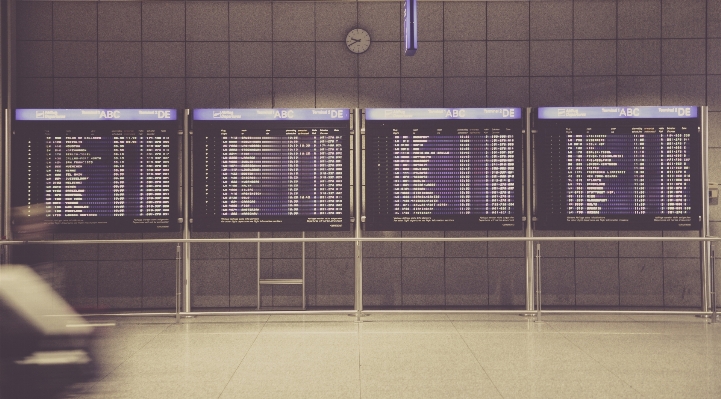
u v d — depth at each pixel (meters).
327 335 5.56
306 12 7.15
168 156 6.50
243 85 7.14
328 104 7.16
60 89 7.07
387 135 6.51
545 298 7.17
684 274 7.12
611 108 6.45
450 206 6.50
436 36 7.15
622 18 7.14
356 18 7.15
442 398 3.79
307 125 6.52
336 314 6.62
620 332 5.64
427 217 6.50
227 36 7.14
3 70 6.82
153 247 7.14
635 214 6.44
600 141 6.45
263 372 4.38
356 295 6.22
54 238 7.01
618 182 6.44
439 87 7.15
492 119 6.48
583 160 6.46
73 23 7.08
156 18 7.11
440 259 7.17
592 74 7.14
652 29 7.15
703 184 6.39
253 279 7.16
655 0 7.14
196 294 7.14
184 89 7.12
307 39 7.15
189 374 4.34
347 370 4.42
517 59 7.15
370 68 7.16
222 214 6.50
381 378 4.22
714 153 7.14
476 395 3.85
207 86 7.13
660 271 7.14
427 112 6.50
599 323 6.06
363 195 6.56
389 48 7.15
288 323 6.12
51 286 3.26
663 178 6.43
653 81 7.14
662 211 6.43
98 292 7.11
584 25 7.14
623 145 6.44
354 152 6.52
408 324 6.05
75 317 3.26
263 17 7.14
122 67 7.10
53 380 3.16
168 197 6.50
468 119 6.50
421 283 7.16
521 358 4.73
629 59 7.14
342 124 6.52
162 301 7.14
